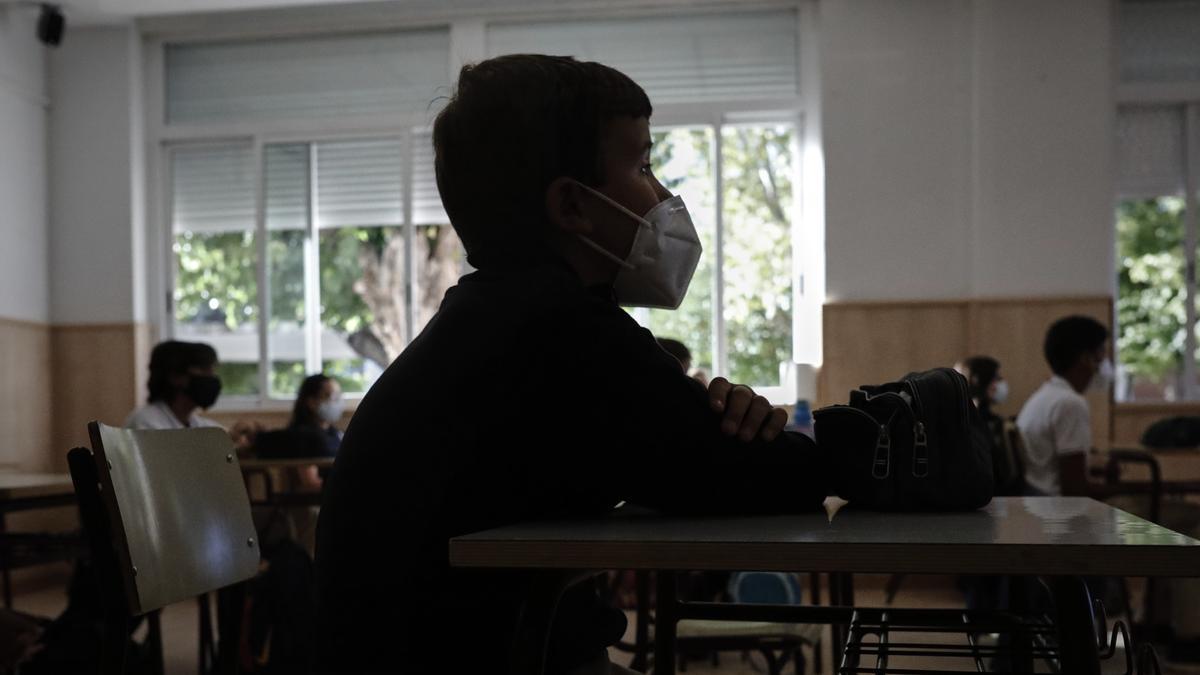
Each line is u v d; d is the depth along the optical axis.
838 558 0.90
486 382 1.09
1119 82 7.15
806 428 6.21
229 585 1.64
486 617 1.05
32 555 3.77
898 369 7.10
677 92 7.47
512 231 1.22
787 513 1.18
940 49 7.14
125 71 7.86
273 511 4.16
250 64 7.93
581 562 0.94
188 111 7.98
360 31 7.81
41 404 7.71
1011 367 7.00
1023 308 7.00
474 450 1.08
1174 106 7.17
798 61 7.39
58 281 7.88
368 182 7.80
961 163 7.12
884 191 7.15
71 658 3.17
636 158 1.26
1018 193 7.05
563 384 1.11
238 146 7.95
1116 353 7.13
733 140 7.46
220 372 7.91
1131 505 4.89
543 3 7.54
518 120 1.22
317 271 7.84
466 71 1.27
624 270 1.27
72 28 7.89
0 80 7.39
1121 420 7.01
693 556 0.92
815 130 7.34
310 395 6.03
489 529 1.06
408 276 7.73
